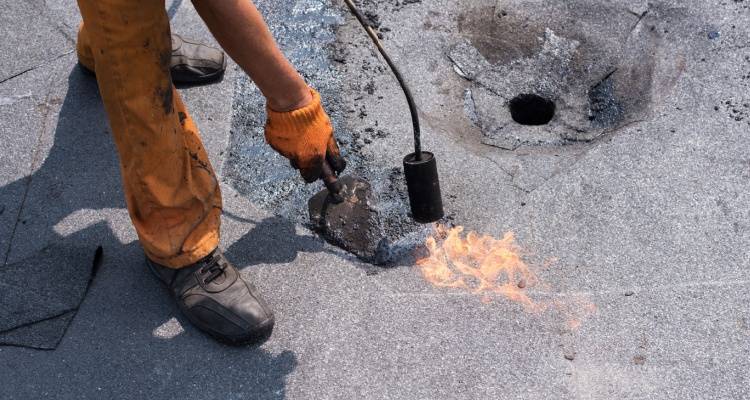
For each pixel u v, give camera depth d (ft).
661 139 9.02
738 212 8.09
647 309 7.34
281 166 9.11
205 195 7.10
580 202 8.39
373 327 7.38
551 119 9.92
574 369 6.91
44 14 11.23
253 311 7.13
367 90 9.96
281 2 11.14
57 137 9.50
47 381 7.07
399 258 8.02
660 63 10.09
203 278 7.24
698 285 7.48
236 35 5.90
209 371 7.10
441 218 7.98
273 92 6.48
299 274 7.92
